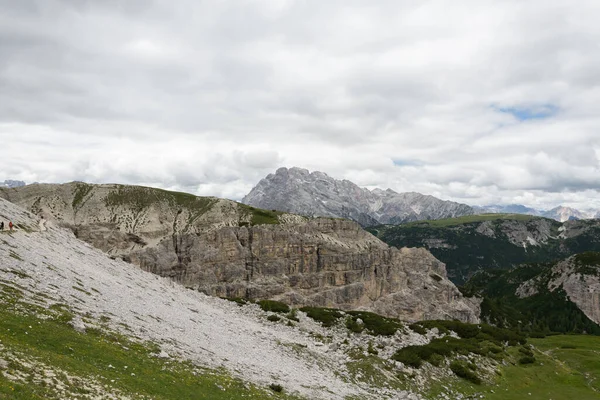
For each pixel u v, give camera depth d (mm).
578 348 120562
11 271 48688
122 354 40719
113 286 65875
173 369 43000
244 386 46969
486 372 84250
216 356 54750
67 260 67688
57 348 35781
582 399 76312
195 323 68250
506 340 104312
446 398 72688
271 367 61156
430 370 80000
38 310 41500
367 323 101312
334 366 75312
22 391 25078
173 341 52219
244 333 76750
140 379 37125
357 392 65000
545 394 78688
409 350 85188
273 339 78875
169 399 35750
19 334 34906
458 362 84562
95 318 46969
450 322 111750
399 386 72562
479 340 100312
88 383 31047
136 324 51594
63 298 48031
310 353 77438
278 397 48156
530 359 93312
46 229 86625
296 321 99938
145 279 90875
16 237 64875
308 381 61188
